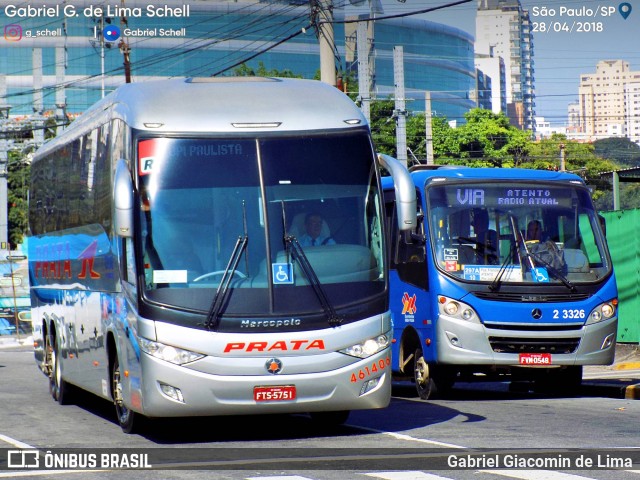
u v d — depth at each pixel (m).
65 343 18.23
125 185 12.66
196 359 12.46
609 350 18.38
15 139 61.66
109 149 14.52
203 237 12.76
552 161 108.69
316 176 13.13
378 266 13.09
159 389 12.49
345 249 12.98
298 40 144.50
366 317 12.87
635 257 25.44
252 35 141.88
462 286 17.97
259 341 12.51
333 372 12.69
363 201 13.20
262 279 12.66
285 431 14.23
